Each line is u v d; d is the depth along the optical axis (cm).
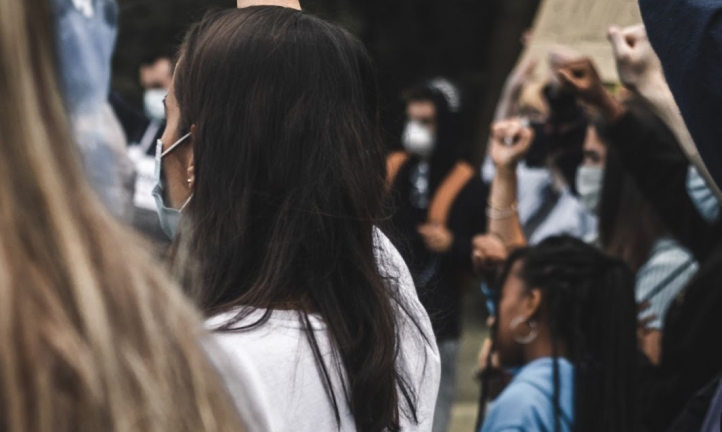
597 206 500
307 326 194
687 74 231
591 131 519
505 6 1519
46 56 126
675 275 439
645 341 440
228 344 188
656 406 387
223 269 205
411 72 1622
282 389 188
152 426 123
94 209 128
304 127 206
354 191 207
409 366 213
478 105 1630
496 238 430
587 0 462
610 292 347
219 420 131
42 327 119
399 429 204
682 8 233
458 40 1634
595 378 340
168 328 130
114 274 126
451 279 670
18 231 120
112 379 121
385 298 208
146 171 508
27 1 124
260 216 206
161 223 228
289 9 218
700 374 381
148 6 1105
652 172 380
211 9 223
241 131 206
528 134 431
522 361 359
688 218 383
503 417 334
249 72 208
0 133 121
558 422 330
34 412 116
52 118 125
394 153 698
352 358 199
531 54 508
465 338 1306
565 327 348
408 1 1606
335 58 212
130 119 533
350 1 1542
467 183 682
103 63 360
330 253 204
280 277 200
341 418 195
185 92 215
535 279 352
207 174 209
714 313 377
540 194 607
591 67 376
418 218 682
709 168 234
